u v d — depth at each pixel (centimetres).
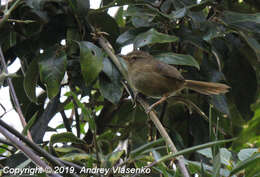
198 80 992
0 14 895
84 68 782
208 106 1009
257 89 1020
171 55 852
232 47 1012
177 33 919
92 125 579
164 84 953
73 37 891
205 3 865
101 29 954
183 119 1047
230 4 1022
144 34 833
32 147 564
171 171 634
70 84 930
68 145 913
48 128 1005
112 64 862
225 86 926
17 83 959
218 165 534
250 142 837
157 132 948
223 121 1023
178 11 859
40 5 873
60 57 819
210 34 867
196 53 1011
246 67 1005
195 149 478
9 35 913
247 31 903
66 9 904
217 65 1000
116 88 845
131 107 1052
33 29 899
